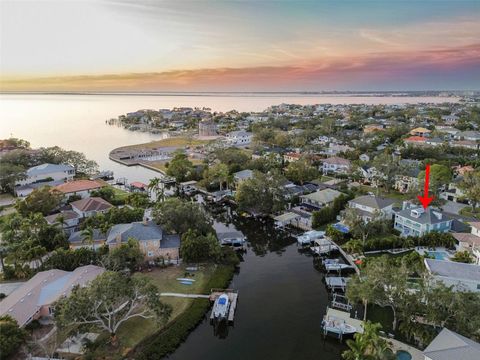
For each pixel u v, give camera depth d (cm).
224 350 4928
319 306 5944
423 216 8100
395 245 7619
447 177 11194
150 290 4784
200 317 5509
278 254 8044
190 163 14625
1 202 10956
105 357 4488
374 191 11938
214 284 6362
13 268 6400
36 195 9356
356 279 5378
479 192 9406
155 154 19350
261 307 5916
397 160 12262
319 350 4928
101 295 4472
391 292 4906
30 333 4759
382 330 5075
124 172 16075
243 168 14038
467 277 5381
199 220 7844
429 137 19900
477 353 3744
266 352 4891
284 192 10238
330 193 10588
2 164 12325
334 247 7919
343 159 15150
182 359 4750
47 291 5391
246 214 10162
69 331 4672
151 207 10038
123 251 6272
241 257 7869
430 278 5091
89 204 9406
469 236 7338
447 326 4628
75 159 14612
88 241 7312
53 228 7531
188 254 6769
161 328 5106
